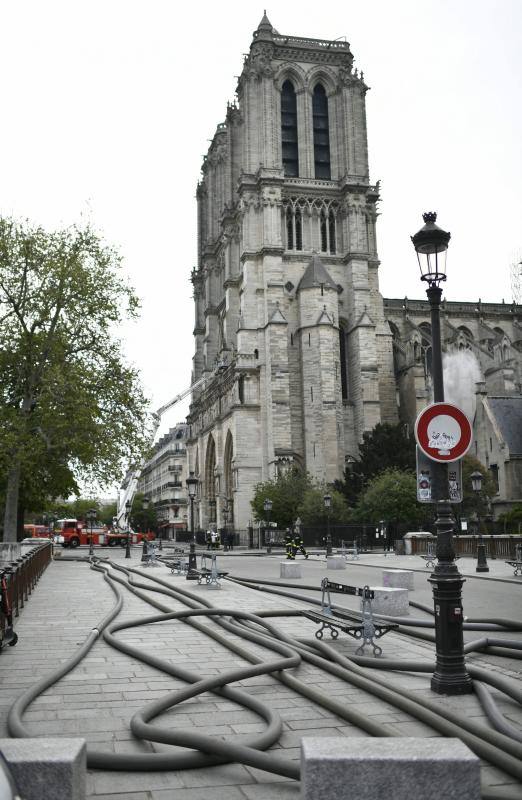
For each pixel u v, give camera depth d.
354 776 4.80
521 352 103.00
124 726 9.00
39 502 60.19
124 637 16.00
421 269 11.69
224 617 17.53
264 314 87.81
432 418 10.96
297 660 11.62
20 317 44.00
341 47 97.38
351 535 70.50
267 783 7.09
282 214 91.56
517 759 7.20
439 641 10.61
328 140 97.38
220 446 95.81
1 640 14.28
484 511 71.50
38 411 42.78
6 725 8.87
